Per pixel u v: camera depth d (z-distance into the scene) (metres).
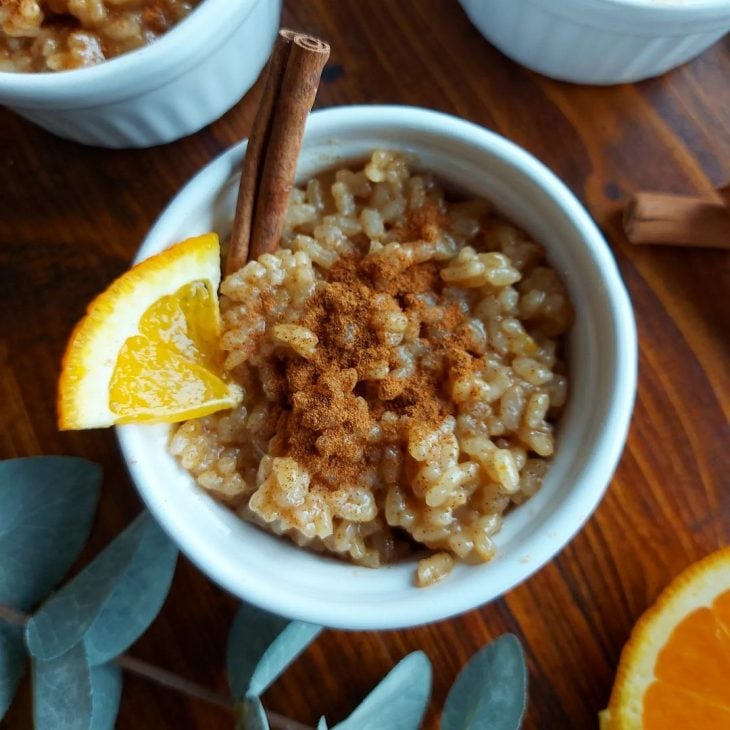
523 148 0.25
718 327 0.25
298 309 0.22
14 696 0.24
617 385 0.21
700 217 0.24
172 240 0.21
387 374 0.22
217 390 0.21
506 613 0.24
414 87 0.25
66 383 0.20
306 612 0.20
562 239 0.22
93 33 0.23
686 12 0.22
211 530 0.21
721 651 0.23
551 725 0.24
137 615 0.22
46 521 0.23
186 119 0.24
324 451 0.21
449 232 0.23
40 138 0.25
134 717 0.24
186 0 0.23
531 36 0.24
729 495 0.24
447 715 0.22
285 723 0.23
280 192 0.22
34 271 0.25
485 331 0.22
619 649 0.24
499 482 0.21
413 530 0.21
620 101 0.25
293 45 0.20
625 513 0.24
